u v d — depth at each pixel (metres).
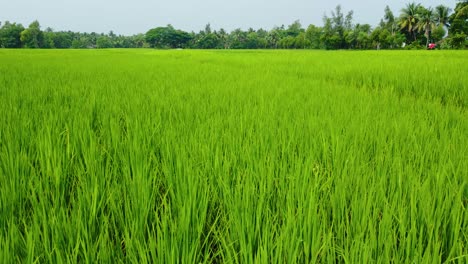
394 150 2.62
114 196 1.90
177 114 3.93
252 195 1.83
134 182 1.92
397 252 1.39
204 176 2.07
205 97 5.06
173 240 1.39
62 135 3.05
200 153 2.50
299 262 1.44
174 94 5.24
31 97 4.89
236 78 8.14
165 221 1.48
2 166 2.28
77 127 3.12
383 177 2.01
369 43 70.75
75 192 2.14
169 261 1.34
